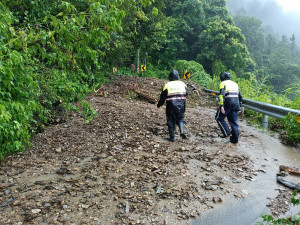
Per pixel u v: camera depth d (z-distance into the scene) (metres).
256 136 6.12
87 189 3.27
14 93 3.61
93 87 9.57
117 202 3.00
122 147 4.83
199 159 4.38
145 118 6.80
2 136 3.60
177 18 35.91
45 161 4.18
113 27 3.08
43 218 2.65
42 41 3.15
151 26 16.34
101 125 6.04
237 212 2.91
